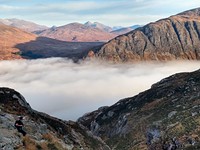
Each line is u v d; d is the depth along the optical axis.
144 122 139.12
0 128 29.16
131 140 129.12
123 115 170.38
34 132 33.75
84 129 61.84
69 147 39.84
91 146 52.50
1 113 33.31
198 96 138.00
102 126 186.00
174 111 126.69
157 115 139.00
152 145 100.12
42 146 31.33
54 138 36.44
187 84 165.50
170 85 179.38
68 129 49.91
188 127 92.88
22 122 32.44
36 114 45.50
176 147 85.31
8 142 27.11
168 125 105.75
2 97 42.25
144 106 165.62
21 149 27.59
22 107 42.59
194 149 77.94
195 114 106.44
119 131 154.50
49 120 48.09
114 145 136.50
